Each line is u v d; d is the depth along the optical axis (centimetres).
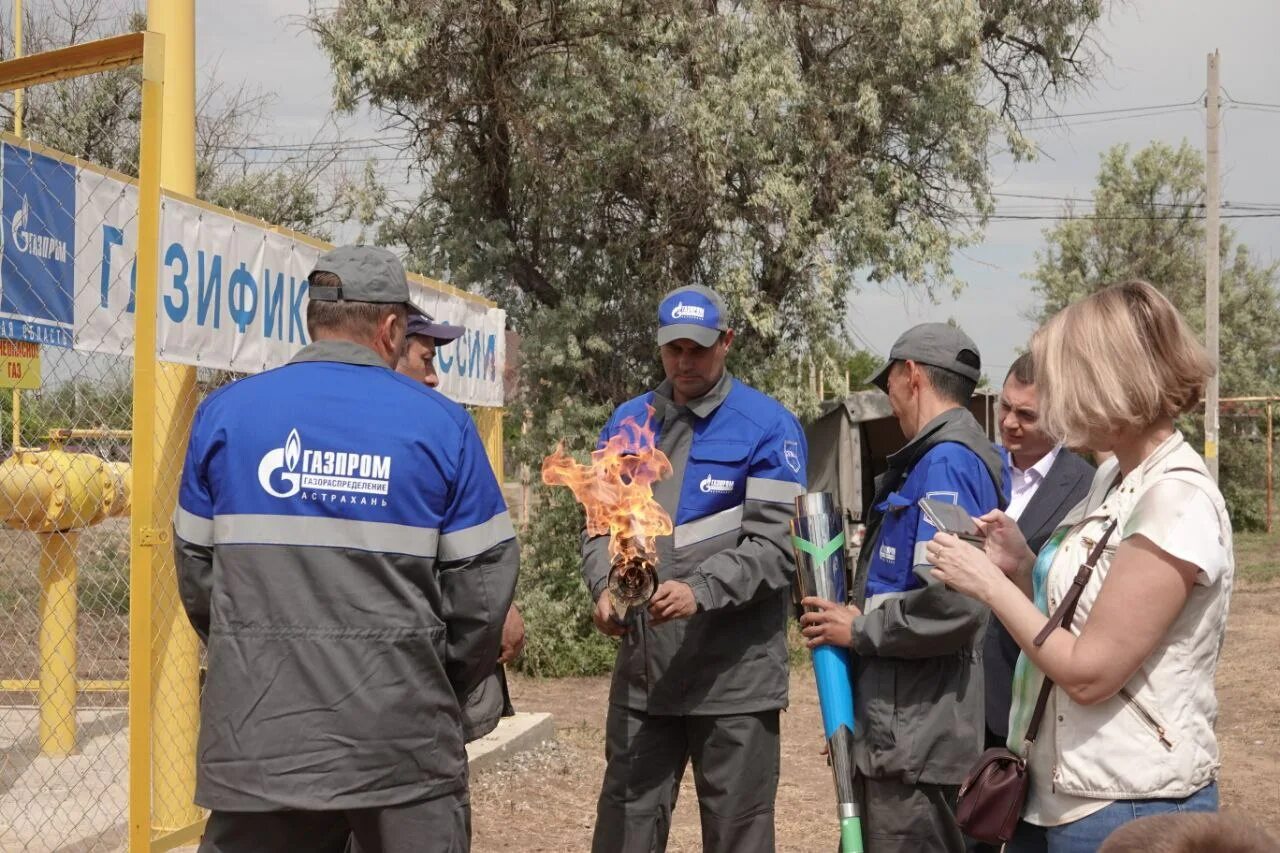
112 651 776
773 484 403
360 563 284
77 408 522
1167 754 241
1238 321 3225
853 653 360
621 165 1331
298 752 278
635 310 1388
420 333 397
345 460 286
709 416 413
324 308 305
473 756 711
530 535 1291
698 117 1267
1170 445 250
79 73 409
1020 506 447
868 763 349
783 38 1346
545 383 1355
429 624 291
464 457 299
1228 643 1357
